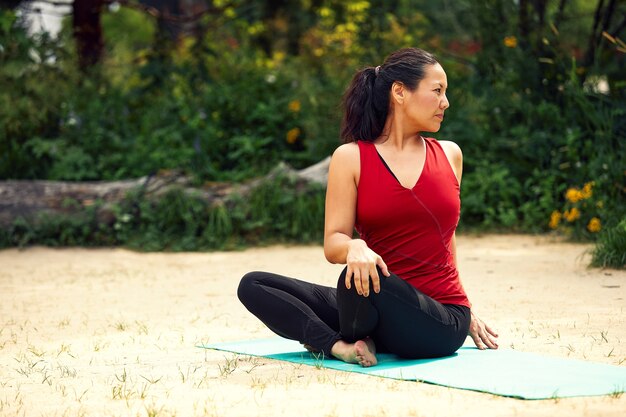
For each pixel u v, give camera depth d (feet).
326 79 45.03
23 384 13.53
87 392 12.87
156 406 11.86
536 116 38.88
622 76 38.47
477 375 13.02
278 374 13.61
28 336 17.84
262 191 35.50
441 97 14.14
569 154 35.70
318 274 26.55
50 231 34.45
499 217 36.17
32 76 40.63
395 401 11.66
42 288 24.95
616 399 11.58
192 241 34.01
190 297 22.89
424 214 14.01
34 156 40.04
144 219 35.17
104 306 21.67
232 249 33.65
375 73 14.52
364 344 13.87
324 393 12.25
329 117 41.22
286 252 32.60
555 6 42.91
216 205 35.04
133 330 18.38
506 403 11.44
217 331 18.12
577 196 32.53
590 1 51.78
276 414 11.18
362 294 13.51
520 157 38.22
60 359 15.46
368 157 14.03
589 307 19.56
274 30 56.13
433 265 14.24
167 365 14.67
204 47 45.85
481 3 41.14
